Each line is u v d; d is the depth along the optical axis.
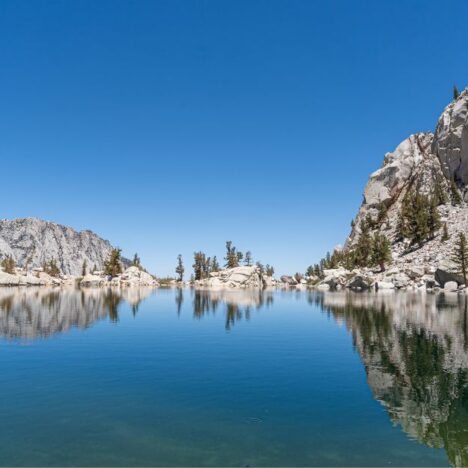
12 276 188.25
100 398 17.89
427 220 163.75
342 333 37.16
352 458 12.34
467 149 188.38
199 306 71.00
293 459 12.27
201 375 22.00
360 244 179.50
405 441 13.55
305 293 118.06
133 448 12.93
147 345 31.52
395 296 90.38
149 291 137.50
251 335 36.88
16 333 37.88
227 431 14.27
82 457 12.36
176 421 15.19
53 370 23.14
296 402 17.38
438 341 31.95
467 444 13.32
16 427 14.59
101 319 49.97
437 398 17.94
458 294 96.94
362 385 19.98
